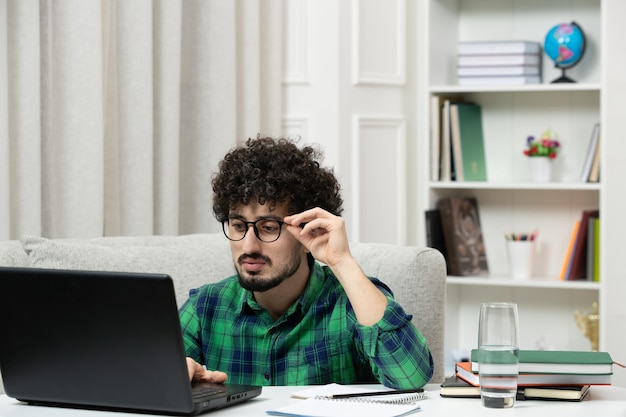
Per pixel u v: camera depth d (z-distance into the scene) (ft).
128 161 11.42
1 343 5.99
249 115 13.24
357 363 7.04
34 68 10.25
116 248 8.39
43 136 10.61
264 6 13.69
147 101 11.50
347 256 6.56
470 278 13.96
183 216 12.80
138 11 11.41
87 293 5.62
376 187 14.20
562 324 14.49
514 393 5.86
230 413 5.74
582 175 13.46
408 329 6.47
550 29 13.99
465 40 14.88
